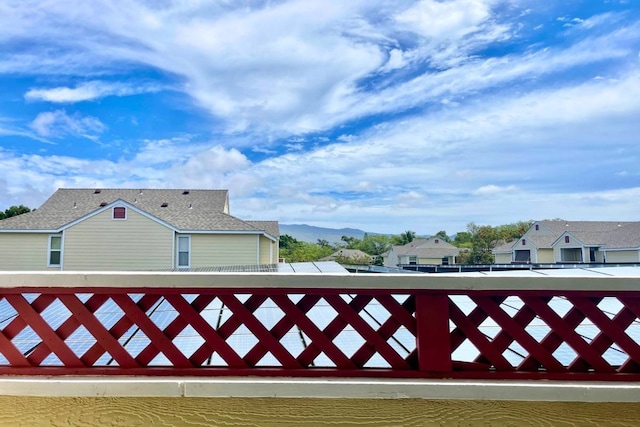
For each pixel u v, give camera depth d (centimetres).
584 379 177
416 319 182
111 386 175
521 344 181
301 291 184
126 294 183
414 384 175
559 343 182
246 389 176
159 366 183
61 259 1298
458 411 168
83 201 1578
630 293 177
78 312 182
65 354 182
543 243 3191
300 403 173
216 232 1372
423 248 4506
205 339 183
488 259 4291
